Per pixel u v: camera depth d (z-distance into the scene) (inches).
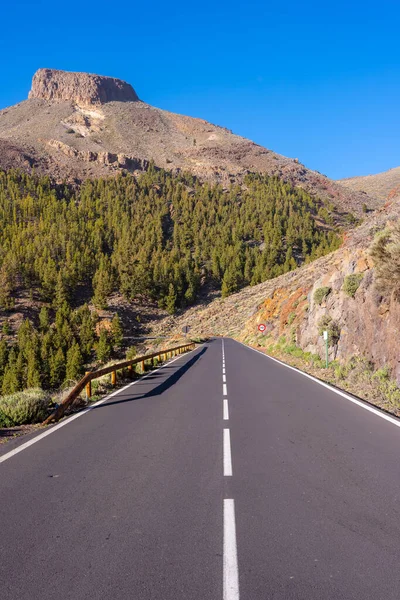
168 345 1979.6
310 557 122.0
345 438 263.9
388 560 120.1
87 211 6993.1
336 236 5940.0
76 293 4471.0
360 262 690.8
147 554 124.9
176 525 144.9
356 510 155.8
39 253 5034.5
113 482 191.2
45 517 153.3
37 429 318.0
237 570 115.1
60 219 6348.4
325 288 861.2
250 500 166.6
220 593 104.9
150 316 4052.7
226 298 4168.3
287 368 753.0
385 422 308.0
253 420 323.6
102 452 243.6
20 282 4439.0
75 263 4717.0
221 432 287.0
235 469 206.7
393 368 448.5
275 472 201.0
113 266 4773.6
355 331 609.6
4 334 3373.5
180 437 275.9
